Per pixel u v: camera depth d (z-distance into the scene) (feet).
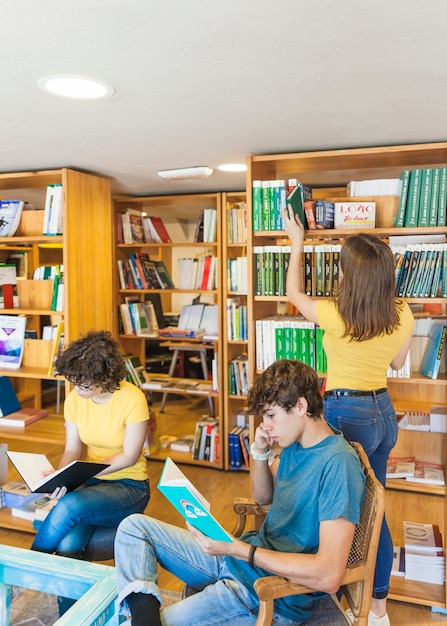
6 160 9.99
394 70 5.53
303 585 4.71
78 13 4.22
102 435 7.86
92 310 11.06
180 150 9.20
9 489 10.84
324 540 4.70
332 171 10.88
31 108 6.75
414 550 8.52
